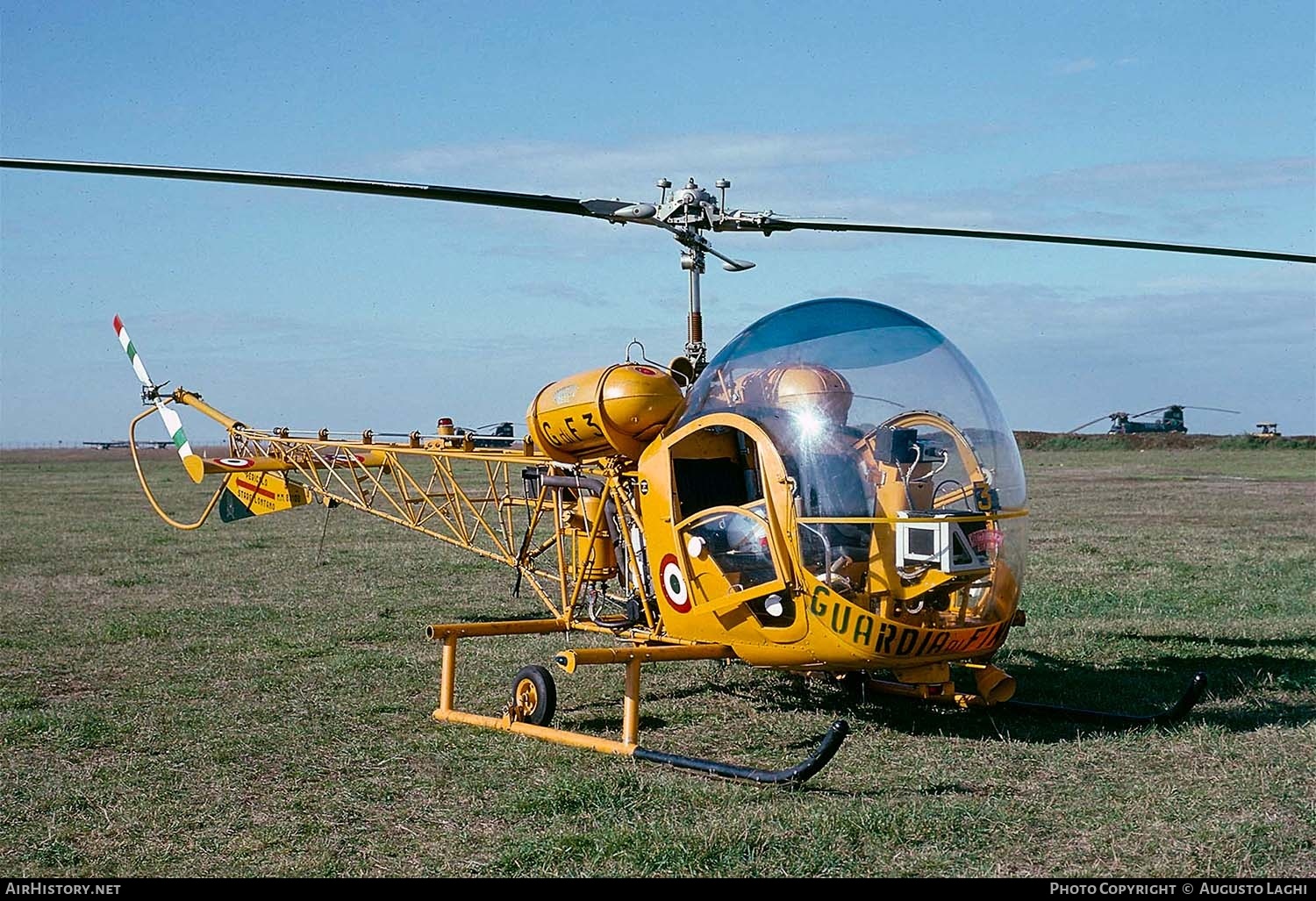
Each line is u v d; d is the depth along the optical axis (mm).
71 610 12484
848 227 8023
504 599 13156
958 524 6340
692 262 8008
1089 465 44750
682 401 7430
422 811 5824
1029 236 8062
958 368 6969
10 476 46750
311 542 19141
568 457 7926
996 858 5004
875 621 6238
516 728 7250
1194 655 9523
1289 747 6691
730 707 8062
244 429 12438
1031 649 9789
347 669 9414
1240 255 8078
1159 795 5785
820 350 6785
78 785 6305
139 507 27625
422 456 10438
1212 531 19453
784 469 6469
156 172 7160
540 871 4965
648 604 7641
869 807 5590
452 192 7285
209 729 7520
